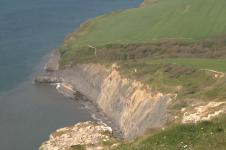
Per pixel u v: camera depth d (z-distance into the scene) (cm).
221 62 18825
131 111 17488
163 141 5041
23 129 17125
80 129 7012
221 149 4428
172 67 18612
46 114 18588
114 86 19400
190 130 5097
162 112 15625
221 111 6912
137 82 18262
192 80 16950
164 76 17762
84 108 19512
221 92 14762
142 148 4997
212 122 5197
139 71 19000
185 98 15175
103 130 6962
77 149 6400
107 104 19250
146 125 16100
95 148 6359
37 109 19050
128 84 18625
